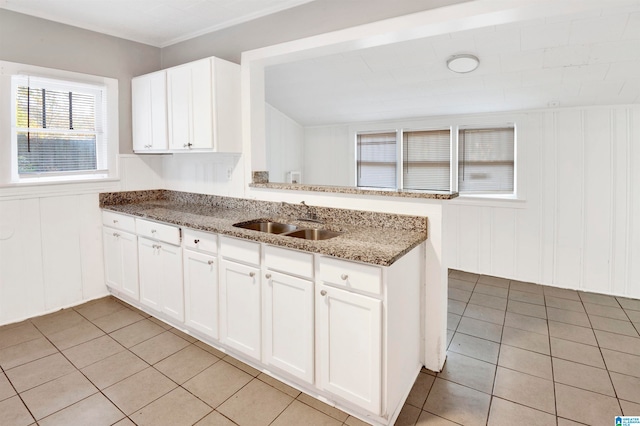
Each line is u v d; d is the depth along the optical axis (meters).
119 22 2.94
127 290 3.07
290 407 1.90
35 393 1.98
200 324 2.48
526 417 1.83
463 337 2.65
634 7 2.02
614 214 3.39
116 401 1.93
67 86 3.00
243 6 2.61
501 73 2.93
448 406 1.91
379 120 4.52
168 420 1.79
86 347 2.47
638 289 3.36
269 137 4.55
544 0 1.73
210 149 2.71
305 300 1.89
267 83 3.74
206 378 2.14
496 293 3.51
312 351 1.90
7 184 2.72
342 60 3.10
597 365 2.28
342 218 2.43
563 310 3.11
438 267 2.13
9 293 2.79
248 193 2.94
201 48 3.16
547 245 3.70
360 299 1.69
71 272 3.12
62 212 3.04
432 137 4.25
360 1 2.24
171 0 2.53
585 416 1.83
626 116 3.27
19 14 2.69
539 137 3.64
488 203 3.96
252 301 2.15
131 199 3.46
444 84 3.27
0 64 2.62
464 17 1.92
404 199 2.20
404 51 2.81
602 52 2.48
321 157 5.09
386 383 1.68
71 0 2.55
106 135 3.25
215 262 2.33
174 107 2.93
